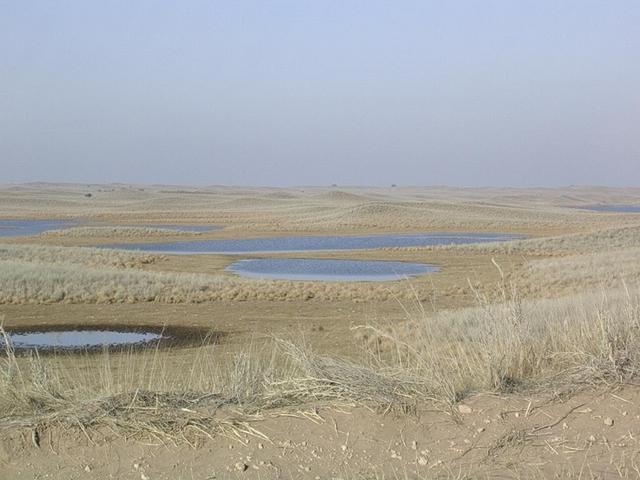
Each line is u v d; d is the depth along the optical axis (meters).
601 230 68.25
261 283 34.97
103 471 5.37
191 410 5.98
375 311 25.23
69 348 17.97
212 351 16.31
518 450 5.54
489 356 6.76
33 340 19.61
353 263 50.59
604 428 5.82
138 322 23.19
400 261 51.72
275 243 72.19
